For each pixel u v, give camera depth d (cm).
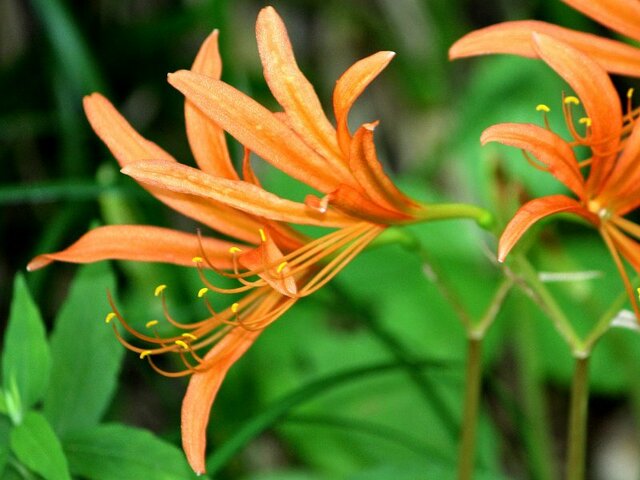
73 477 41
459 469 44
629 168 38
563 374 55
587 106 38
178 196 39
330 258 40
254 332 39
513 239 36
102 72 56
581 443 43
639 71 40
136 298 55
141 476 40
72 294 42
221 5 52
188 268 53
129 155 39
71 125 55
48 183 47
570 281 50
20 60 56
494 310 43
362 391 55
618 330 51
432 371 55
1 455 40
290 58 38
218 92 38
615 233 39
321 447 54
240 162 53
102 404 41
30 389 41
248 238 40
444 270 56
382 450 54
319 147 38
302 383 55
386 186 38
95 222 40
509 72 57
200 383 38
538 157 37
